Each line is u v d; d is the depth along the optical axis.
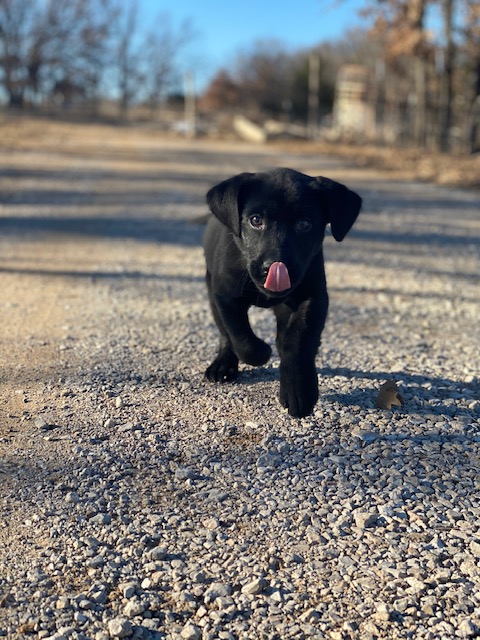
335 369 1.11
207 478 0.78
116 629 0.57
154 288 1.66
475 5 5.98
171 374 1.07
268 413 0.94
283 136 10.04
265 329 1.32
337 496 0.76
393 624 0.58
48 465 0.80
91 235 2.40
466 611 0.59
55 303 1.50
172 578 0.63
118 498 0.74
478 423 0.93
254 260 0.82
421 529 0.70
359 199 0.87
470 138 6.84
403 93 9.62
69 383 1.02
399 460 0.83
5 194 3.41
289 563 0.65
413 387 1.04
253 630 0.58
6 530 0.69
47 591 0.61
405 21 6.46
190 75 15.69
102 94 19.81
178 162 5.48
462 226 2.75
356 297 1.64
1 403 0.95
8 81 16.88
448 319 1.46
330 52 15.39
